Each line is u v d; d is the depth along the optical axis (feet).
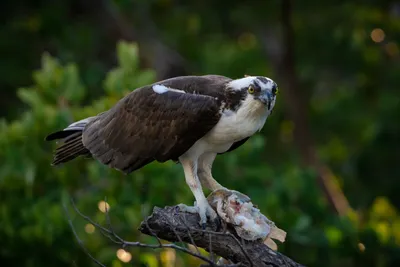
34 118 46.16
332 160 70.79
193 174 32.91
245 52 70.03
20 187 46.57
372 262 49.98
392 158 65.05
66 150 35.70
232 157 47.80
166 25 69.92
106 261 43.21
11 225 45.91
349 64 68.33
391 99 66.74
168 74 66.59
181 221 30.99
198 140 32.89
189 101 32.48
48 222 44.80
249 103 31.96
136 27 69.41
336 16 67.77
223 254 31.22
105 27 68.64
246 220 30.94
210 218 31.24
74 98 46.78
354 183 66.44
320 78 70.03
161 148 32.96
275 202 46.98
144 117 33.30
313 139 71.15
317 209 50.31
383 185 64.85
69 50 67.62
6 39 67.51
